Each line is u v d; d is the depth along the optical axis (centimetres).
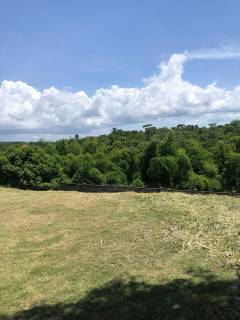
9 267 977
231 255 943
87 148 2811
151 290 786
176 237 1118
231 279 808
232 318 657
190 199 1630
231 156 2014
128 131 3531
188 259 942
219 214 1341
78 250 1074
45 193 2095
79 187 2217
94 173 2312
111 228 1274
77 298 776
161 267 904
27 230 1330
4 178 2412
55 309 737
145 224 1289
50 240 1196
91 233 1238
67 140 2920
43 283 865
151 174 2161
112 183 2331
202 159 2152
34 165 2320
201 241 1064
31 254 1072
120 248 1061
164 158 2114
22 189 2331
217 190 2028
